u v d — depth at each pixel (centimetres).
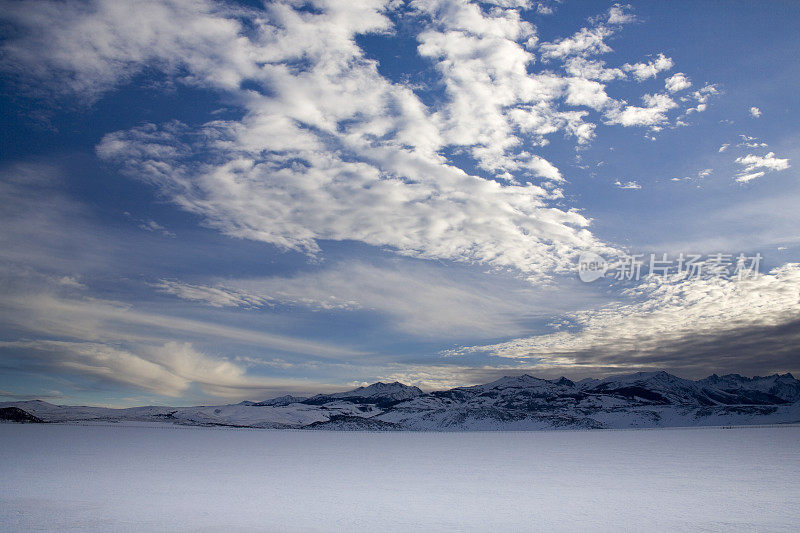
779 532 2194
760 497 3098
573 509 2730
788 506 2794
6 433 11725
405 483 3825
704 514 2581
